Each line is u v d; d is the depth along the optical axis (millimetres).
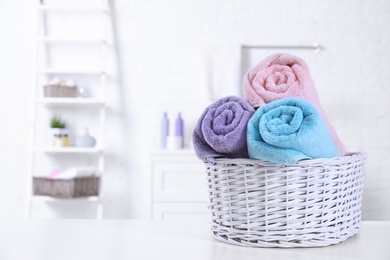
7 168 3693
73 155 3676
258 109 916
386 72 3678
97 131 3693
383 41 3689
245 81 1003
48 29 3746
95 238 957
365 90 3670
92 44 3742
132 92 3699
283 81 995
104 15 3707
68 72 3510
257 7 3707
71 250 843
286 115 898
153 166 3330
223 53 3490
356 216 987
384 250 868
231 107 946
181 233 1018
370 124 3666
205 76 3467
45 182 3408
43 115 3701
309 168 881
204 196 3318
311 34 3693
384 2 3693
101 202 3510
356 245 914
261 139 898
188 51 3705
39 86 3730
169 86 3695
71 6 3559
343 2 3695
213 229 967
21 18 3750
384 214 3621
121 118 3688
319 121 892
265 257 805
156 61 3709
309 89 988
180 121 3531
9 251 835
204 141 977
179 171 3328
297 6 3695
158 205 3318
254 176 892
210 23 3707
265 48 3680
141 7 3721
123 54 3711
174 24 3715
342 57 3682
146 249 856
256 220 896
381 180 3641
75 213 3662
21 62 3746
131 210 3650
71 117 3697
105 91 3645
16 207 3682
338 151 1014
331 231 907
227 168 914
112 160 3670
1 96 3723
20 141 3707
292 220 886
